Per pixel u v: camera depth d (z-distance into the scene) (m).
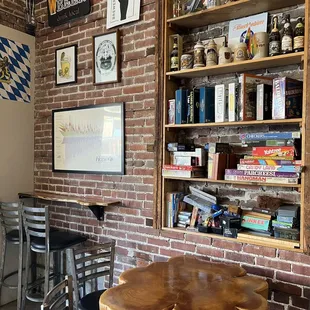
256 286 1.75
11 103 3.35
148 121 2.73
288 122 2.05
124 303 1.54
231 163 2.38
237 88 2.20
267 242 2.11
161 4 2.56
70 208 3.26
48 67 3.45
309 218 1.94
